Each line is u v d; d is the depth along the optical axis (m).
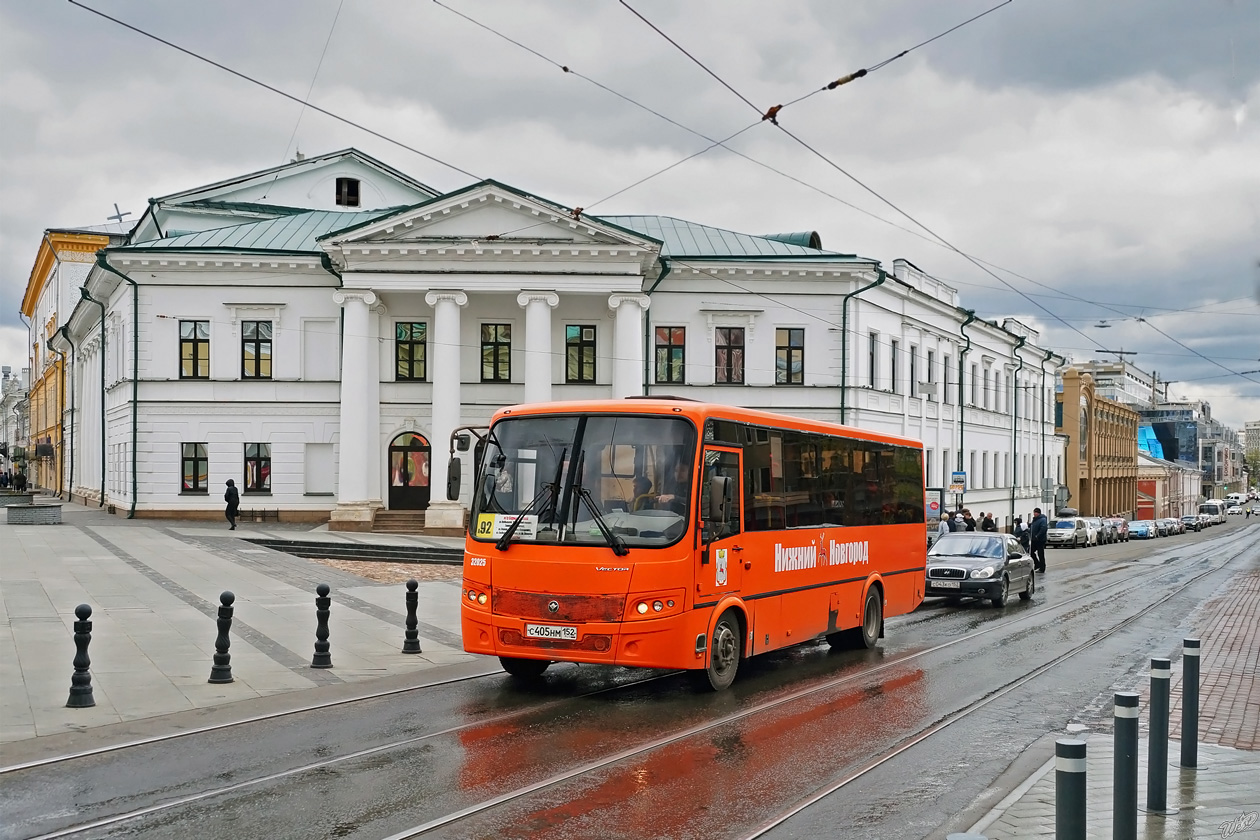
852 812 7.48
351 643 15.07
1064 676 13.70
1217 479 164.62
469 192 35.88
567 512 11.73
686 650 11.52
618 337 36.81
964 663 14.90
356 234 35.94
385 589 21.94
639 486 11.74
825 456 15.56
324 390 38.69
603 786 8.03
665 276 39.78
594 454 11.91
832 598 15.37
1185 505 130.00
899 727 10.38
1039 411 69.50
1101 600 24.70
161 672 12.35
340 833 6.83
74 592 19.17
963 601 25.14
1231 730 9.98
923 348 48.00
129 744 9.08
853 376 40.09
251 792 7.72
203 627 15.76
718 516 11.54
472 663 13.78
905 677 13.61
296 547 30.39
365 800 7.56
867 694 12.29
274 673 12.58
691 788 8.03
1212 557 45.12
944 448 50.66
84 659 10.54
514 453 12.21
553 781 8.13
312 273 38.75
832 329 40.16
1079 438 83.12
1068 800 5.05
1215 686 12.48
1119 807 6.19
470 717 10.53
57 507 36.06
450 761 8.71
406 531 36.44
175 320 38.69
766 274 39.81
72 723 9.83
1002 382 61.12
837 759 9.01
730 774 8.47
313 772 8.29
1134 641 17.20
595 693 12.04
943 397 50.53
